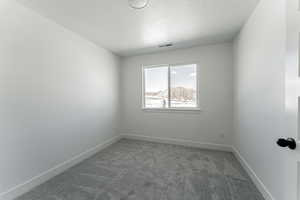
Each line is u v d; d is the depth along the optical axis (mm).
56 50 2031
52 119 1970
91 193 1613
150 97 3590
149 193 1611
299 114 691
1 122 1452
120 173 2033
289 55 766
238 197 1537
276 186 1303
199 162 2359
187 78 3229
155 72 3529
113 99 3414
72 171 2096
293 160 730
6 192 1481
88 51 2648
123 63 3713
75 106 2355
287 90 787
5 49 1475
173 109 3262
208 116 2980
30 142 1704
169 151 2840
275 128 1326
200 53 3006
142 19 1983
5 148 1482
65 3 1611
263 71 1555
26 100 1664
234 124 2691
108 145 3186
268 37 1442
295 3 709
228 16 1920
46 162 1884
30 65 1703
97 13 1823
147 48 3115
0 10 1437
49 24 1934
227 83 2822
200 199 1512
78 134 2408
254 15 1772
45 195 1583
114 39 2641
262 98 1579
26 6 1648
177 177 1925
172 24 2123
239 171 2070
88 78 2641
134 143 3342
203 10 1783
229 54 2791
